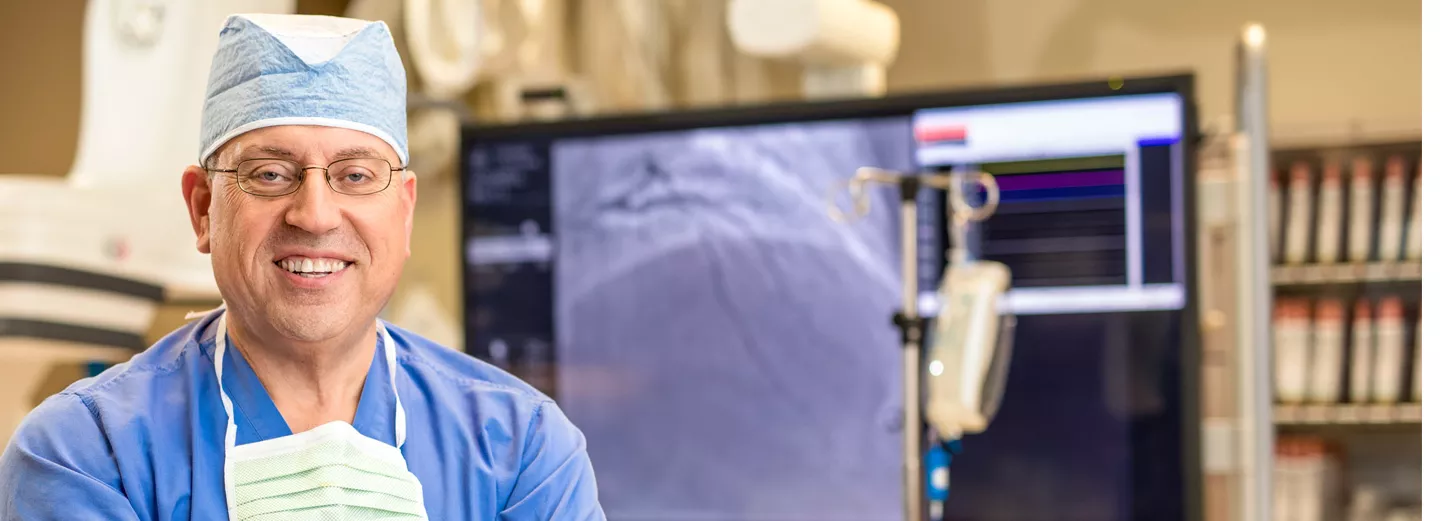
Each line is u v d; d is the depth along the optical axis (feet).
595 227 11.27
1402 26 12.46
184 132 9.23
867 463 10.78
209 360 4.93
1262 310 9.84
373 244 4.73
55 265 8.67
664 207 11.13
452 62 12.11
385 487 4.84
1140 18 13.10
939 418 8.68
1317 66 12.64
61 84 12.14
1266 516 9.80
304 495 4.75
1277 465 11.80
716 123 11.00
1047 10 13.35
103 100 9.09
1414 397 11.66
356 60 4.76
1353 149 11.80
